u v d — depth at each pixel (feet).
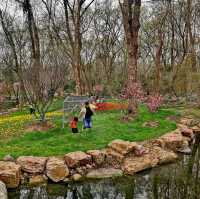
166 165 48.67
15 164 41.06
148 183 40.83
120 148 49.57
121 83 160.76
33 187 39.06
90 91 140.36
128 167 45.27
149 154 50.49
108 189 39.01
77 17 100.53
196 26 137.28
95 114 79.00
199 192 37.37
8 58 141.59
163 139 57.21
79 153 45.29
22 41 135.85
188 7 120.47
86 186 39.86
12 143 51.96
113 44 165.99
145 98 92.43
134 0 72.54
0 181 36.99
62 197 36.94
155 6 138.31
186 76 128.47
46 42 124.36
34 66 65.31
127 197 36.47
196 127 76.48
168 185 39.99
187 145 58.80
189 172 45.19
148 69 173.17
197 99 114.62
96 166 45.03
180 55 152.35
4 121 73.46
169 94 142.61
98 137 55.06
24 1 100.01
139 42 173.06
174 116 83.87
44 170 41.75
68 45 135.13
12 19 128.98
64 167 41.75
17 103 124.77
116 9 160.66
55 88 64.59
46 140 52.54
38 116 76.33
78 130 58.95
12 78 144.66
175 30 149.07
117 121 68.90
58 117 72.64
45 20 124.67
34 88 63.98
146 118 74.13
